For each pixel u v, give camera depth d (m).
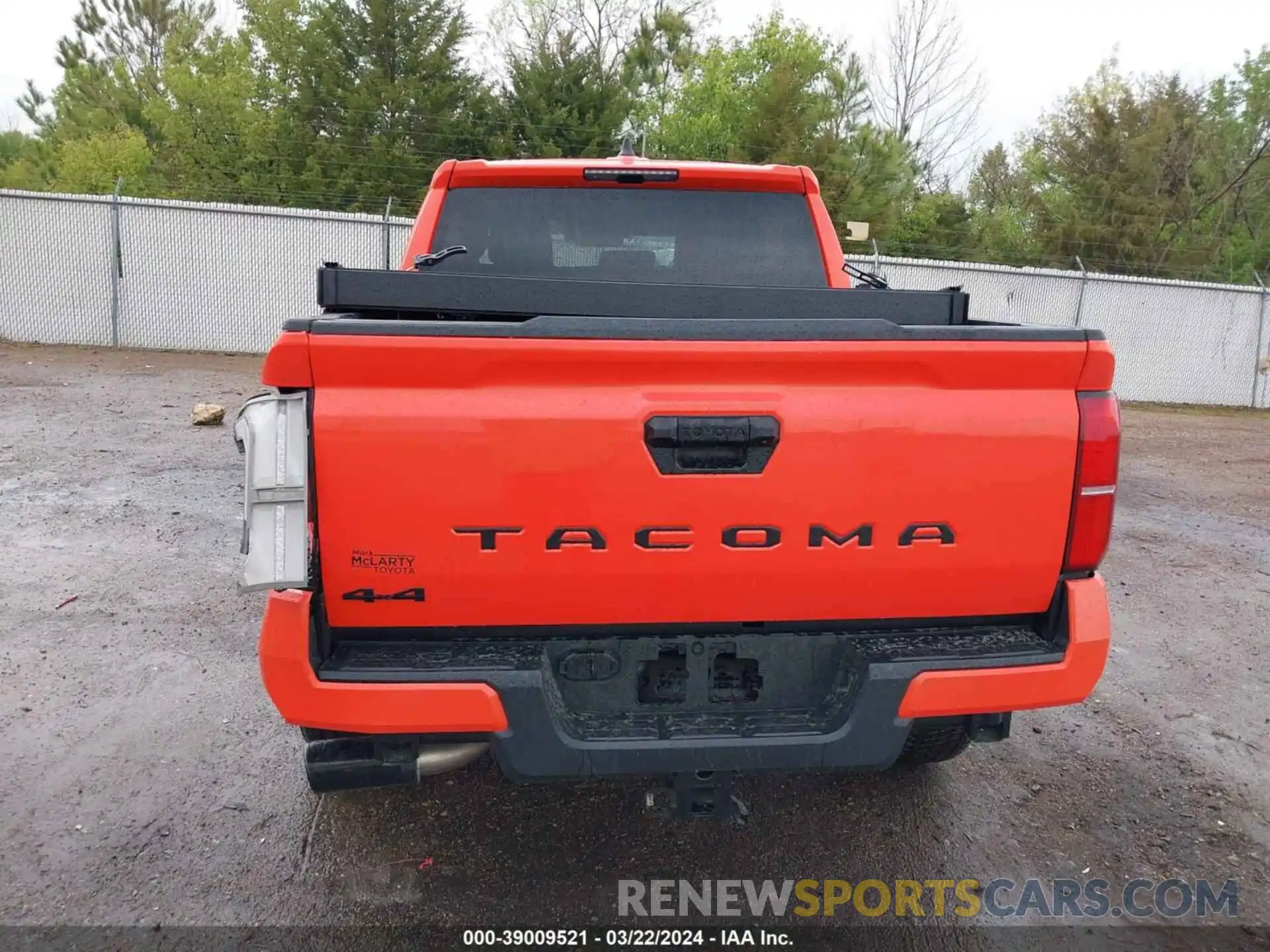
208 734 3.75
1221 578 6.39
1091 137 32.69
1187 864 3.12
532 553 2.29
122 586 5.30
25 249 16.38
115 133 32.06
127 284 16.67
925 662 2.37
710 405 2.28
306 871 2.94
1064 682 2.43
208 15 44.03
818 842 3.19
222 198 27.55
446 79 28.36
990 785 3.59
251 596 5.23
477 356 2.20
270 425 2.17
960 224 32.88
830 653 2.52
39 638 4.59
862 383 2.34
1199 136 32.44
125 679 4.20
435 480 2.23
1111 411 2.43
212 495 7.19
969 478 2.37
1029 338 2.36
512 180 3.80
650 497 2.29
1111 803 3.49
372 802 3.33
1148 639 5.19
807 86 29.02
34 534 6.10
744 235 3.88
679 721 2.42
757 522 2.33
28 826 3.11
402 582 2.27
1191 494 9.31
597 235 3.87
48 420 9.74
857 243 26.61
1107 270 31.31
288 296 17.08
